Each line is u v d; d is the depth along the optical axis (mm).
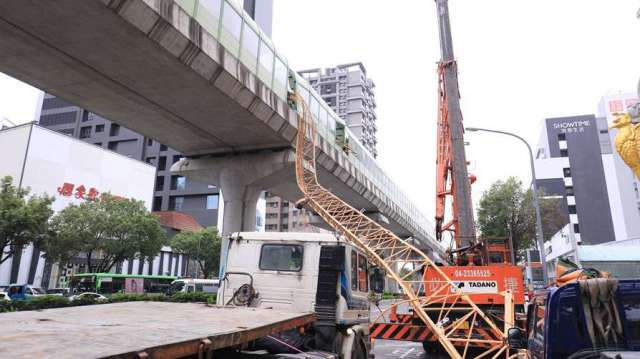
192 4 17562
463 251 16172
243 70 21031
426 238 72875
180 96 21109
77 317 4777
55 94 21250
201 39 17953
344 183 35219
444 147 22078
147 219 40656
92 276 37969
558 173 71188
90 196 51312
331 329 7539
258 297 8281
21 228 30766
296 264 8320
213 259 58594
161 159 85562
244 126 24844
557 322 4258
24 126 45938
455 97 20234
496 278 13695
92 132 86875
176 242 57812
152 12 15562
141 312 5633
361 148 38875
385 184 47250
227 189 29375
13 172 44781
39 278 44562
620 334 4133
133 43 16672
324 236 8461
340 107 137125
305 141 27250
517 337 5715
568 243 35344
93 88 20531
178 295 27422
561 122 74625
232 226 28750
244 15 21594
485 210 36969
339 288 8008
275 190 35938
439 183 22875
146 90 20578
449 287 13891
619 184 68438
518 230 36062
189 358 3805
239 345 5035
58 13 14977
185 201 82188
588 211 68250
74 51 17359
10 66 18688
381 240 17578
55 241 35438
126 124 24922
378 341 18438
